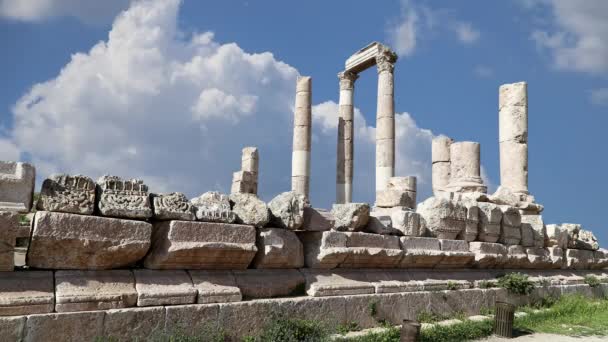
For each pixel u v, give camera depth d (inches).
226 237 279.3
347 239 347.6
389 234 395.9
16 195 221.0
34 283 217.9
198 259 269.6
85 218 232.8
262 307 278.4
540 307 504.4
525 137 633.6
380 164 927.0
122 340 227.1
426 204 452.4
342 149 1050.1
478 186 599.5
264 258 300.8
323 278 329.7
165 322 241.9
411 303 373.1
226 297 269.9
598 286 625.0
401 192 489.1
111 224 240.2
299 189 935.0
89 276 235.9
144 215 252.8
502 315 379.9
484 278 473.7
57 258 227.9
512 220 524.1
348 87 1076.5
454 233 456.1
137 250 247.3
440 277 426.6
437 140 759.7
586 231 695.7
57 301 216.7
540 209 607.8
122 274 246.8
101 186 245.8
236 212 297.4
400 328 330.3
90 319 220.2
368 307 338.6
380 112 952.3
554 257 580.7
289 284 313.1
